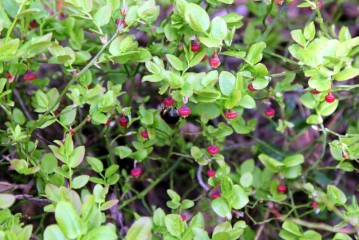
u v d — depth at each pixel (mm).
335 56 309
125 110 345
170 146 382
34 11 302
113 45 314
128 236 240
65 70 364
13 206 369
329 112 347
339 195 346
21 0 316
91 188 420
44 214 382
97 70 396
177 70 323
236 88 312
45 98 332
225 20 327
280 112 464
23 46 307
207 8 372
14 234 245
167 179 457
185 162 437
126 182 383
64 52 319
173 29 329
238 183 397
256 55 319
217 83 354
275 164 363
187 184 460
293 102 470
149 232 241
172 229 292
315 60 310
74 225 231
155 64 306
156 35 345
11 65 323
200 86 309
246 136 494
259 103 443
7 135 344
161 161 447
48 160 327
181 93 300
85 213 237
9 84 342
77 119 412
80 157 311
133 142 368
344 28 339
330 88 316
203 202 407
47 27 373
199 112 361
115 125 433
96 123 334
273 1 361
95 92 320
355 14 538
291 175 368
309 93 354
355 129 421
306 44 323
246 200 307
